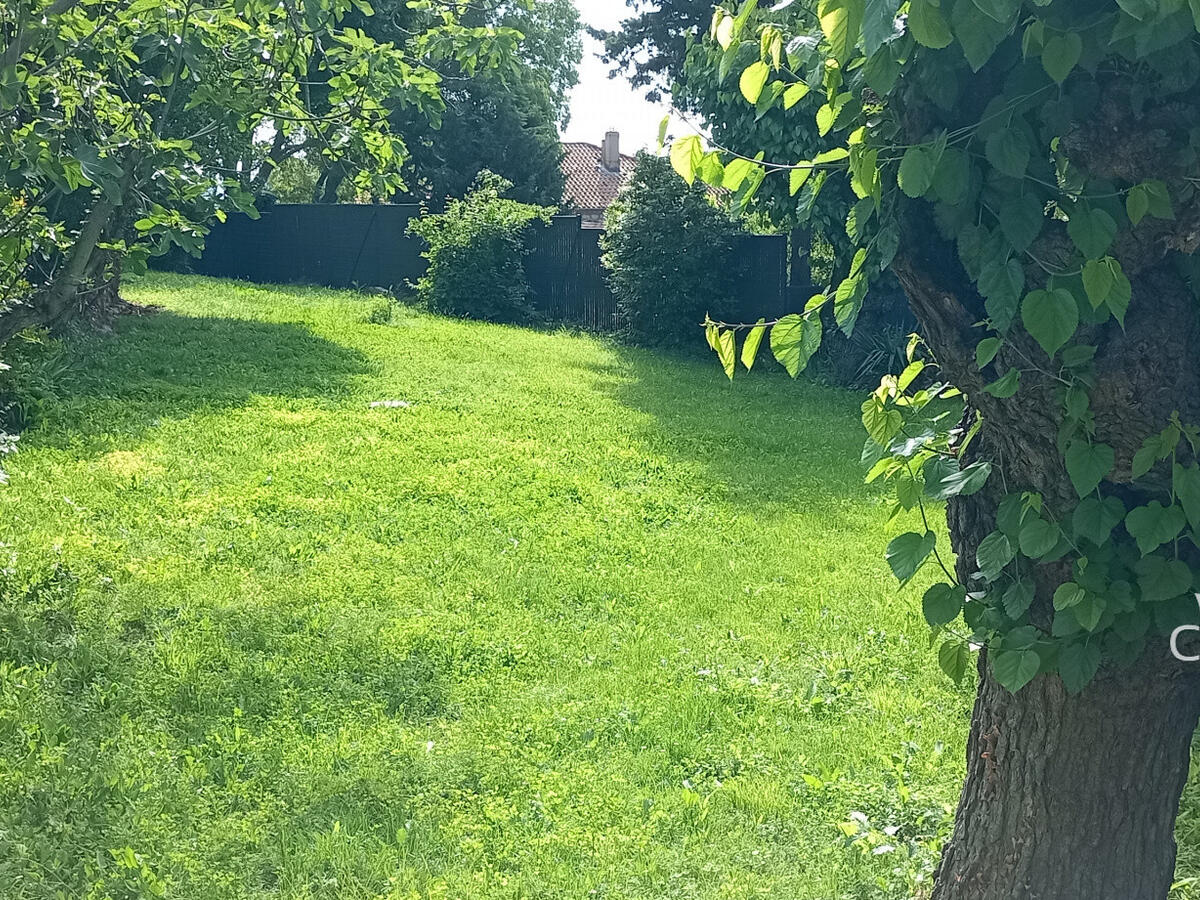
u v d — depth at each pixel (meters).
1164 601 2.73
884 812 4.62
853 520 9.24
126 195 6.00
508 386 14.21
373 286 24.58
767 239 19.67
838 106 2.76
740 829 4.51
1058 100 2.31
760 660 6.35
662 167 19.95
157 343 14.03
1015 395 2.64
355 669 5.95
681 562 8.01
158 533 7.75
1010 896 3.23
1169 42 2.10
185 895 3.96
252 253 25.58
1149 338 2.50
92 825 4.37
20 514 7.77
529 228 22.50
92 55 5.98
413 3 6.66
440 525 8.45
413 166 33.09
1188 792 4.75
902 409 2.96
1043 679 3.12
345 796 4.69
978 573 2.94
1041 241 2.44
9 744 4.93
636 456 10.94
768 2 5.93
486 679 5.93
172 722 5.29
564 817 4.57
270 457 9.83
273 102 6.30
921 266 2.67
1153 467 2.59
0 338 5.57
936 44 2.13
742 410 14.08
